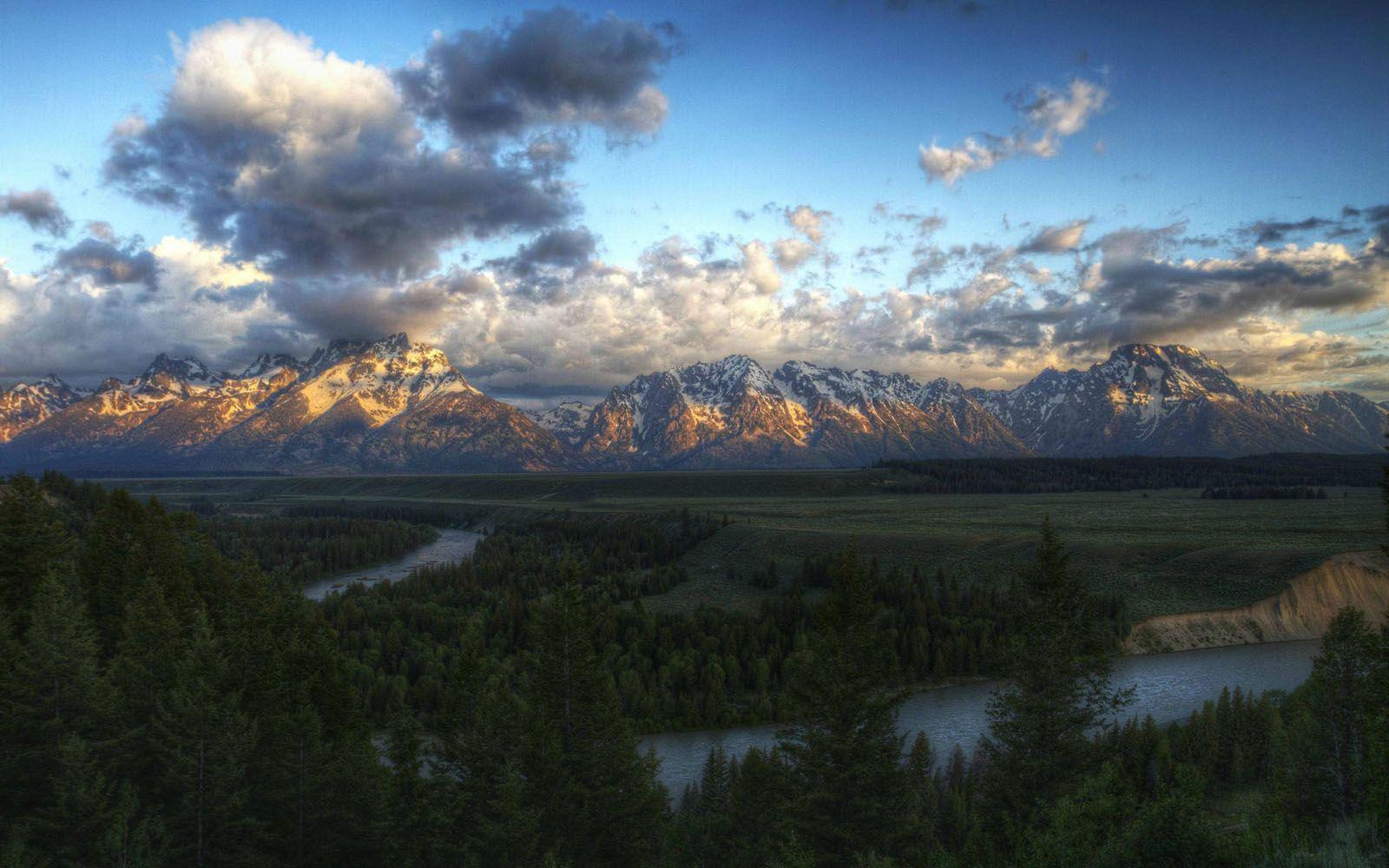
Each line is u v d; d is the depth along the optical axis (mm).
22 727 43781
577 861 45344
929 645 108438
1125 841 20938
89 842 39781
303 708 48438
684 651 106125
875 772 41219
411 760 47281
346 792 46719
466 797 46500
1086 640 44250
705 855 50344
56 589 53281
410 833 45719
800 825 40969
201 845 41812
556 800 45531
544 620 50875
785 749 45062
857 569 45656
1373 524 196000
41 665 44844
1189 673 104750
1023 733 42656
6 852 36969
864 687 42719
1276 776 45156
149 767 47031
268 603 71188
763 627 111562
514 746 48656
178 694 44438
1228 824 35031
